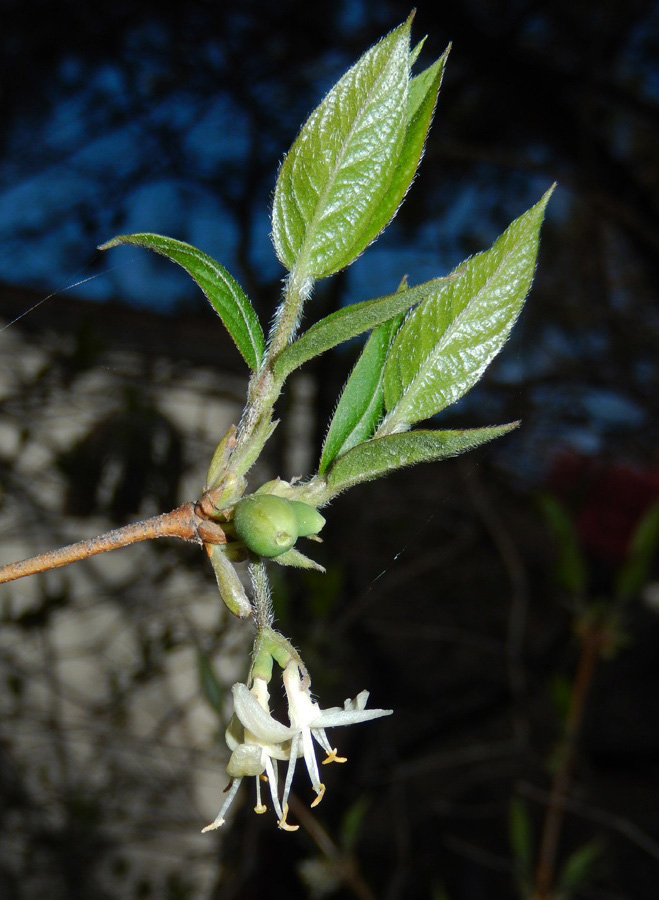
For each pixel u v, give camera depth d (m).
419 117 0.15
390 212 0.15
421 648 0.84
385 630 0.73
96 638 0.66
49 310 0.60
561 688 0.40
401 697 0.82
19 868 0.65
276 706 0.38
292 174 0.15
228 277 0.15
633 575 0.37
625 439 0.75
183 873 0.70
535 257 0.16
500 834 0.87
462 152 0.60
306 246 0.15
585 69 0.67
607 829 0.85
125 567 0.65
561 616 0.71
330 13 0.69
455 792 0.83
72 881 0.65
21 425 0.54
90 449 0.56
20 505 0.58
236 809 0.70
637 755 0.87
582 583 0.39
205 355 0.66
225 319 0.15
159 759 0.68
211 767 0.67
